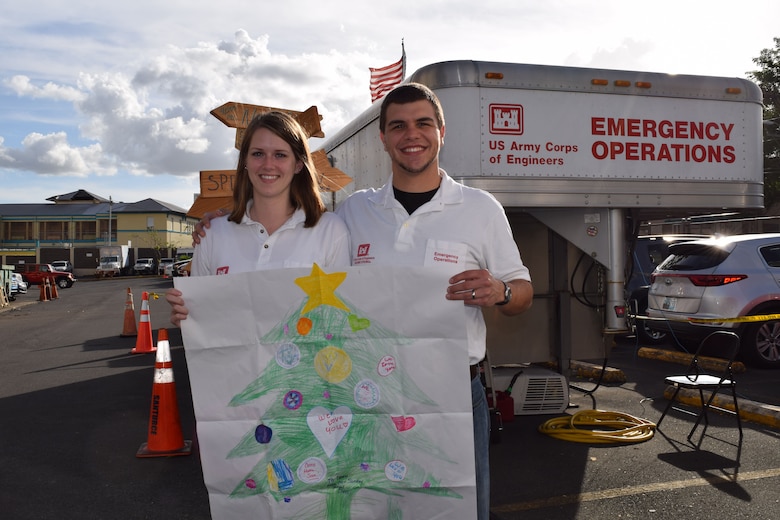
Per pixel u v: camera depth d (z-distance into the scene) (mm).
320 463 2113
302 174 2389
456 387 2090
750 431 5465
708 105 5156
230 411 2107
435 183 2393
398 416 2109
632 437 5199
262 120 2336
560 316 5984
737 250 8438
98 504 4191
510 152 4738
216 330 2104
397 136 2318
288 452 2109
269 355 2104
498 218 2346
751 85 5262
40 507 4141
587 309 6070
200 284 2082
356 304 2102
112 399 7125
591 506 3975
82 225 72062
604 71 4930
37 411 6609
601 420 5668
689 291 8609
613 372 7703
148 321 10750
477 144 4676
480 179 4672
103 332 13984
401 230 2330
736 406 5293
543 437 5383
